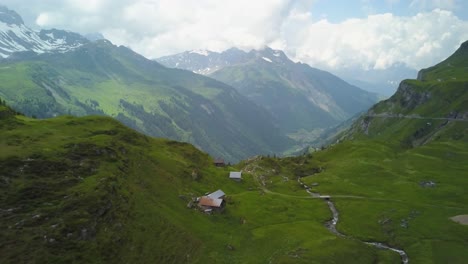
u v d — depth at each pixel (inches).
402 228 5344.5
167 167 6072.8
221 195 5728.3
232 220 5162.4
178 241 4003.4
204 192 5900.6
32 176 3885.3
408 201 6550.2
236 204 5797.2
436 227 5285.4
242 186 7032.5
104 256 3309.5
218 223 4945.9
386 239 5103.3
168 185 5403.5
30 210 3435.0
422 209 6013.8
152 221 4131.4
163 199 4906.5
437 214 5777.6
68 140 4997.5
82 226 3422.7
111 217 3791.8
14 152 4173.2
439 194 6732.3
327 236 4859.7
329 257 4175.7
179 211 4798.2
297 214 5816.9
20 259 2925.7
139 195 4539.9
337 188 7514.8
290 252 4247.0
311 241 4611.2
